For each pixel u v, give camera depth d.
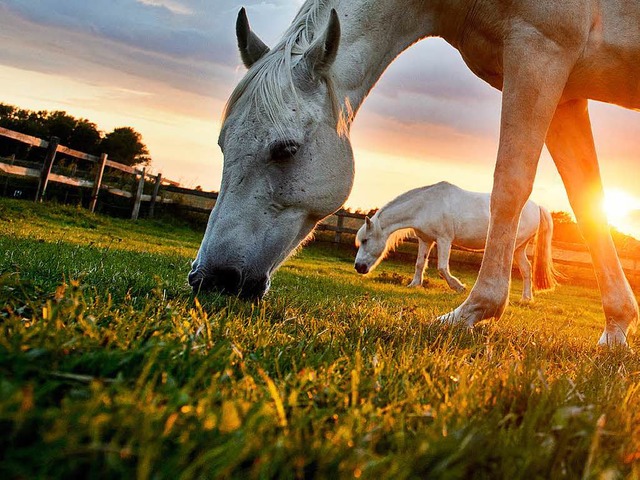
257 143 2.87
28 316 1.71
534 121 3.11
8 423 0.76
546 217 9.23
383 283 10.20
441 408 1.14
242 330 1.98
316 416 1.06
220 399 1.03
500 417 1.15
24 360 0.98
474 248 11.47
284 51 2.99
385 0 3.22
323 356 1.62
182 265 5.85
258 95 2.88
